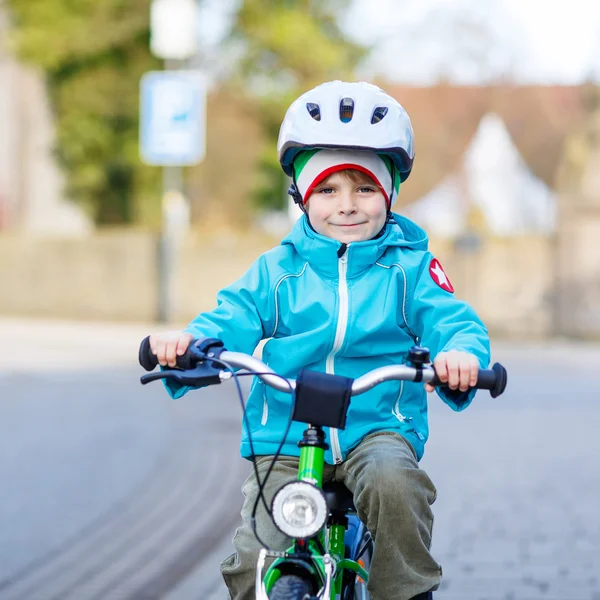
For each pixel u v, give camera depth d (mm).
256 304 3654
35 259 27641
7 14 31469
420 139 34938
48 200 35250
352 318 3555
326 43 30562
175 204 25297
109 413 11805
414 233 3816
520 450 9414
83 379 14891
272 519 2836
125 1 30266
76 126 31203
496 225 36844
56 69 30719
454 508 7250
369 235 3637
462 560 6062
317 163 3572
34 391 13523
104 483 8234
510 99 34375
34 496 7770
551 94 34406
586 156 23812
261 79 31312
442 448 9523
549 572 5844
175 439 10203
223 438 10297
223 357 3150
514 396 13156
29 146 35000
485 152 38094
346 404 3021
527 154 35625
